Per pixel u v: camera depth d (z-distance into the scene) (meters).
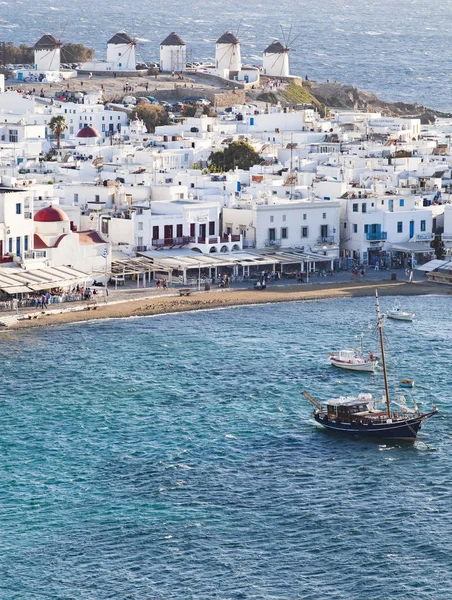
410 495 183.25
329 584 160.25
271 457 196.50
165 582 160.88
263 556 166.62
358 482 187.62
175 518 176.00
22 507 178.88
